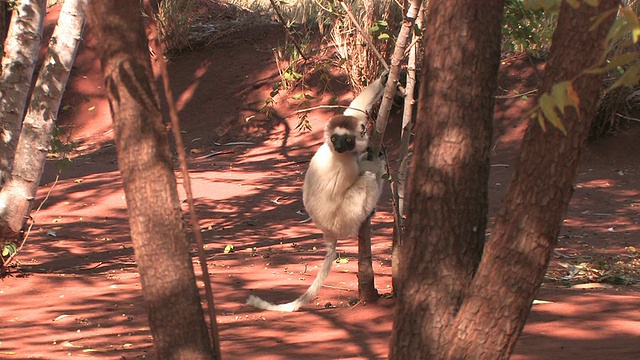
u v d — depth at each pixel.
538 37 5.53
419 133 2.87
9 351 5.55
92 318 6.62
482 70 2.78
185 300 2.79
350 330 5.64
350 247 9.75
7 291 7.76
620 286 7.30
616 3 2.34
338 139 5.62
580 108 2.41
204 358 2.79
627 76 1.56
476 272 2.69
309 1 18.25
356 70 14.77
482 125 2.81
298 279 7.88
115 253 9.81
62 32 8.20
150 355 5.30
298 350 5.13
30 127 8.24
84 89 17.92
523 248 2.55
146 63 2.76
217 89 17.44
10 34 8.51
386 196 12.20
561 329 5.22
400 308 2.86
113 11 2.69
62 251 9.87
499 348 2.64
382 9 14.46
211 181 13.38
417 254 2.83
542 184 2.50
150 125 2.75
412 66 5.81
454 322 2.71
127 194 2.78
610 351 4.57
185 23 18.41
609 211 10.86
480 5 2.76
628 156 13.20
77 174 14.16
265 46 18.16
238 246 9.95
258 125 16.23
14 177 8.26
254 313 6.53
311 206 6.03
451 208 2.79
